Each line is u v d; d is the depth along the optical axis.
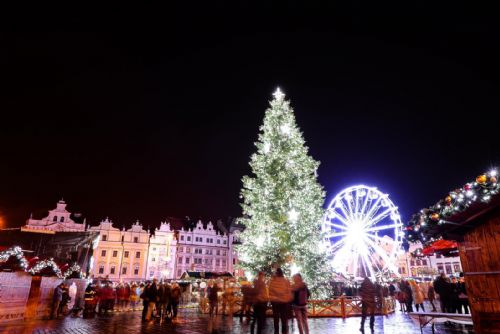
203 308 23.58
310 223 23.16
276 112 25.91
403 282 22.47
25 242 25.95
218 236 93.19
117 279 79.88
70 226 78.56
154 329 13.80
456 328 13.51
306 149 25.28
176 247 86.75
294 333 12.80
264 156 24.78
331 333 12.23
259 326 10.48
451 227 7.57
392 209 31.73
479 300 6.87
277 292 10.02
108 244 81.69
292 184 23.88
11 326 14.41
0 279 16.05
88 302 20.88
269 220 22.53
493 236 6.77
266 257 21.80
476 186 6.66
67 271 23.20
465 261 7.28
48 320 17.48
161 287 18.12
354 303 19.38
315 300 18.78
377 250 31.88
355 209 33.19
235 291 22.53
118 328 14.13
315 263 21.94
